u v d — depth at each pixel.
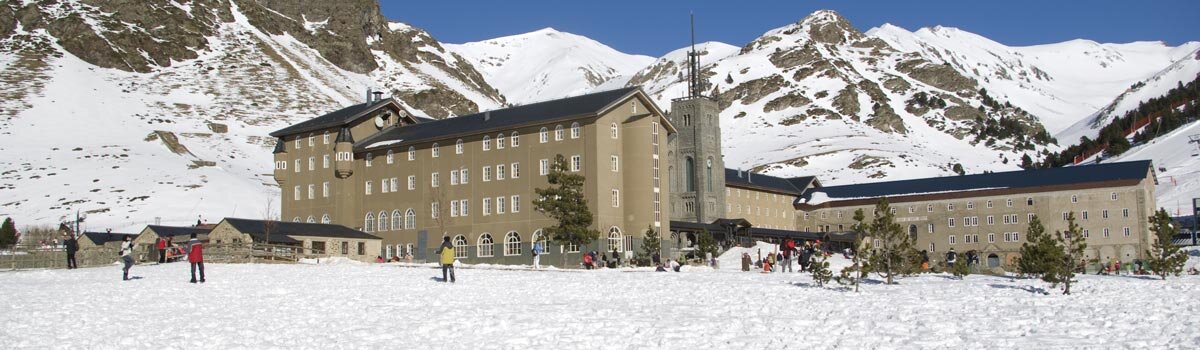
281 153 131.88
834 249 155.75
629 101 112.62
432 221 117.38
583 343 31.33
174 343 31.80
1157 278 62.59
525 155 111.00
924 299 45.12
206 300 46.78
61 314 40.25
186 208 155.88
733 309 41.22
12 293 50.03
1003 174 163.88
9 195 163.12
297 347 31.05
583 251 106.19
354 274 64.31
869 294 48.12
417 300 46.50
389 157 122.62
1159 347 28.72
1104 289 50.81
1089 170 155.00
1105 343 29.70
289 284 56.06
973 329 33.81
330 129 127.94
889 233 57.25
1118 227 148.38
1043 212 154.62
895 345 30.00
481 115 123.19
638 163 110.25
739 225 136.38
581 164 107.50
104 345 31.39
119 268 74.75
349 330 34.97
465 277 61.50
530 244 109.19
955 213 162.75
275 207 163.50
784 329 34.19
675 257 116.94
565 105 113.88
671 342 31.39
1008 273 75.62
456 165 116.31
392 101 131.62
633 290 51.38
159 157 196.62
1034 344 29.80
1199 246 150.12
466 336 33.19
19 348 30.92
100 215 150.25
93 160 188.62
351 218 125.00
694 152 161.00
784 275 62.94
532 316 38.53
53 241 108.69
